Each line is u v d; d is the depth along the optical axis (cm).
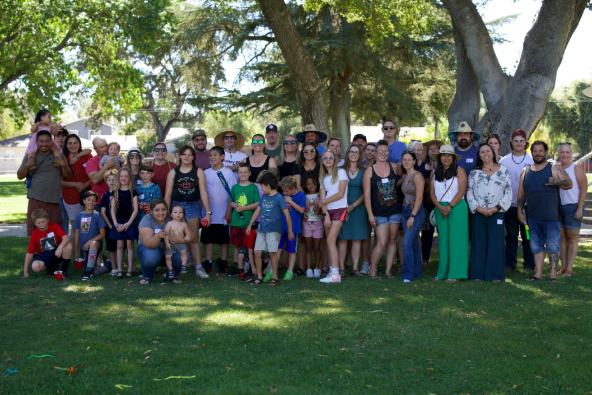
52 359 382
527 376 361
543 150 663
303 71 1086
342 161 702
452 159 675
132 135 6019
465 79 1086
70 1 2020
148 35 2102
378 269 772
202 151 792
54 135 764
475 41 1011
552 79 948
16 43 2150
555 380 355
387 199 682
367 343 427
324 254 737
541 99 948
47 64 2198
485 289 620
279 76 2430
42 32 2153
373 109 2778
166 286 637
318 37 2402
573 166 688
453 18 1025
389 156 801
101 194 742
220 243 730
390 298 574
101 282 656
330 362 385
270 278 673
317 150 710
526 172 691
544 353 404
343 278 695
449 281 669
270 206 653
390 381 353
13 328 457
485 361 387
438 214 688
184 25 2511
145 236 640
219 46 2648
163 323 475
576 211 689
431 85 2606
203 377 355
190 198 700
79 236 705
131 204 689
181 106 3572
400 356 397
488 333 450
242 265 716
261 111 2580
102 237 696
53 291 600
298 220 685
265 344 422
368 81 2595
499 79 1014
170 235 653
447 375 363
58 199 744
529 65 952
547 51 940
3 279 659
